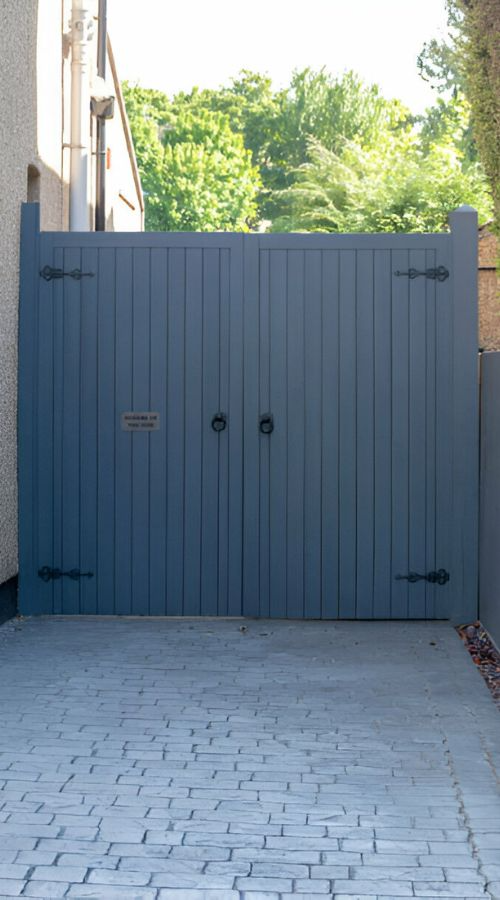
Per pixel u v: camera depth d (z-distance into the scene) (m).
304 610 8.15
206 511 8.15
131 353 8.12
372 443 8.09
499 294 8.17
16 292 8.27
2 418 8.00
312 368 8.09
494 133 7.39
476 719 5.85
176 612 8.18
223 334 8.11
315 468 8.12
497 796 4.75
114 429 8.14
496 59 7.12
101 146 11.94
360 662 7.02
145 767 5.05
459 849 4.22
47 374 8.14
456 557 8.09
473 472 8.05
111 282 8.12
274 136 66.81
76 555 8.19
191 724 5.70
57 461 8.15
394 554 8.12
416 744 5.45
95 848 4.17
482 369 8.05
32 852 4.12
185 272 8.09
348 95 65.81
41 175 9.16
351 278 8.07
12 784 4.80
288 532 8.12
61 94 9.97
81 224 10.30
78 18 10.12
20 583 8.20
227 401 8.12
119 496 8.16
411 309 8.07
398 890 3.87
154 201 58.41
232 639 7.61
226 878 3.94
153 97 64.56
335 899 3.79
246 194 60.75
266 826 4.41
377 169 42.12
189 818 4.48
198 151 59.25
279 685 6.47
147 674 6.66
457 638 7.69
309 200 42.38
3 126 7.82
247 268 8.08
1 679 6.49
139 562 8.17
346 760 5.21
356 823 4.46
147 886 3.86
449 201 39.16
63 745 5.33
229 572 8.16
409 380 8.08
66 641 7.48
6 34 7.93
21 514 8.17
